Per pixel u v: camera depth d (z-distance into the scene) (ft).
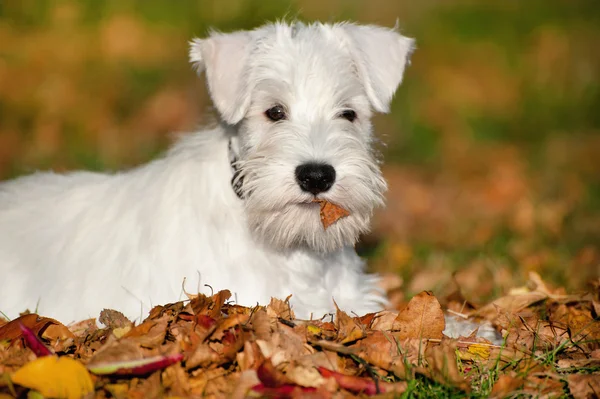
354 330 13.98
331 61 16.44
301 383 12.39
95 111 46.98
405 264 25.14
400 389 12.59
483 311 18.53
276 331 13.60
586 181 38.96
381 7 77.41
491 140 49.19
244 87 16.31
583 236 28.84
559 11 79.87
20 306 16.67
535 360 14.29
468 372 13.94
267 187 15.11
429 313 15.05
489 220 32.55
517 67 63.87
